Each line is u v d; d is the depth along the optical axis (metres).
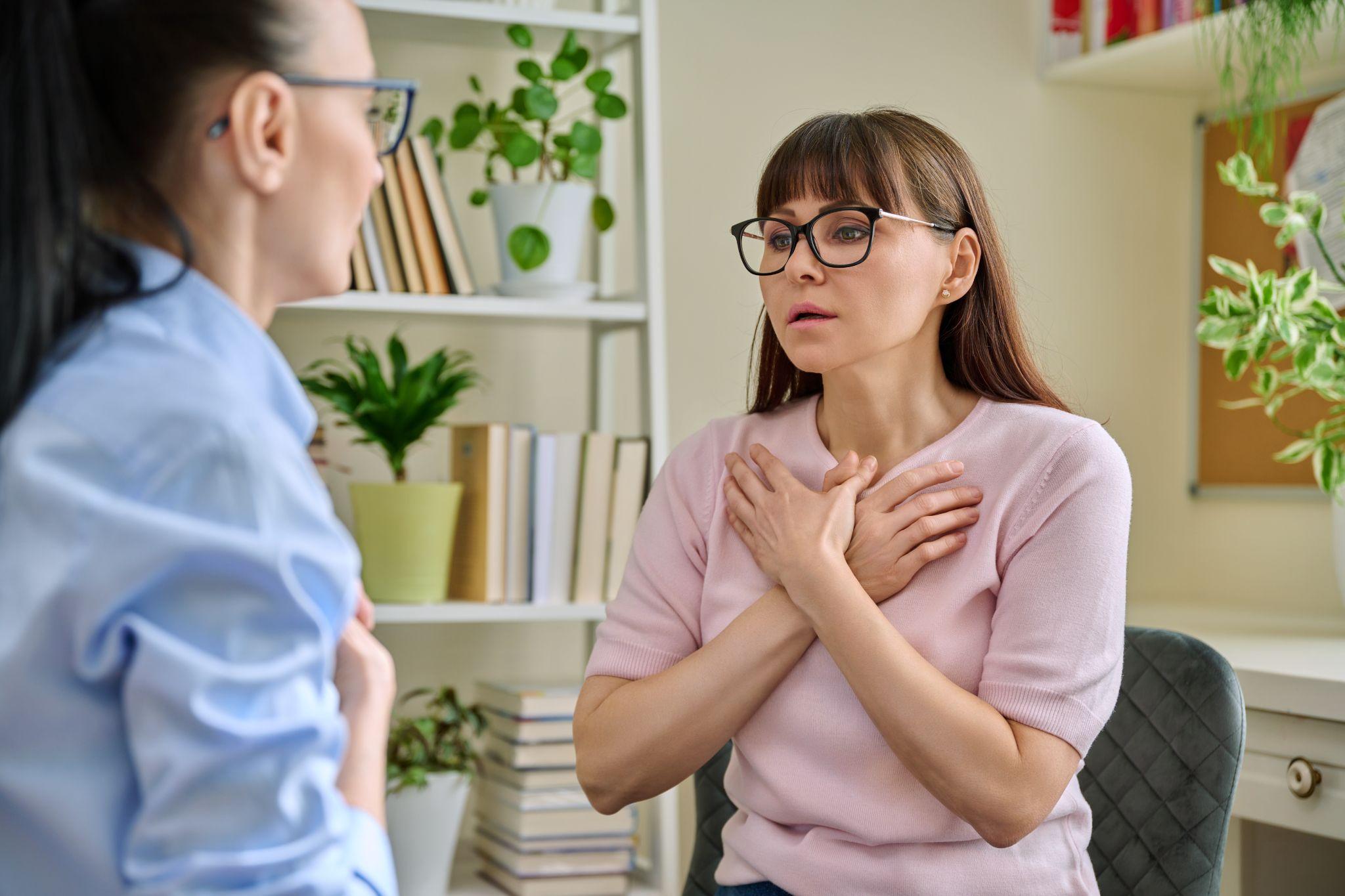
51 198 0.59
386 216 1.85
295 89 0.65
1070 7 2.51
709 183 2.29
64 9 0.60
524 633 2.18
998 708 1.08
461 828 2.14
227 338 0.63
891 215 1.14
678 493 1.32
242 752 0.54
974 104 2.46
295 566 0.57
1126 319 2.59
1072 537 1.11
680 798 2.22
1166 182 2.62
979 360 1.26
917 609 1.15
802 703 1.15
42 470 0.55
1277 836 1.93
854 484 1.18
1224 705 1.31
